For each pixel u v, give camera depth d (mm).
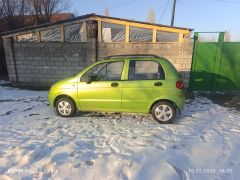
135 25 9070
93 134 4539
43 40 9766
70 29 9516
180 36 8922
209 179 2920
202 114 6078
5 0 15219
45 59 9867
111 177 2941
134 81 5164
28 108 6766
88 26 9391
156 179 2896
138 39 9242
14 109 6676
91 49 9469
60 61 9805
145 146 3887
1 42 13094
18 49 9922
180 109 5160
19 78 10289
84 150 3738
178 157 3473
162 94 5066
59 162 3314
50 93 5758
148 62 5145
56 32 9633
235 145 3986
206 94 8844
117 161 3318
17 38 9844
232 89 9398
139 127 4965
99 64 5410
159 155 3518
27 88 9969
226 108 6766
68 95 5559
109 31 9297
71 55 9672
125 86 5184
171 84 5031
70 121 5438
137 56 5332
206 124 5211
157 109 5203
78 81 5492
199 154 3602
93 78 5363
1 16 14898
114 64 5305
